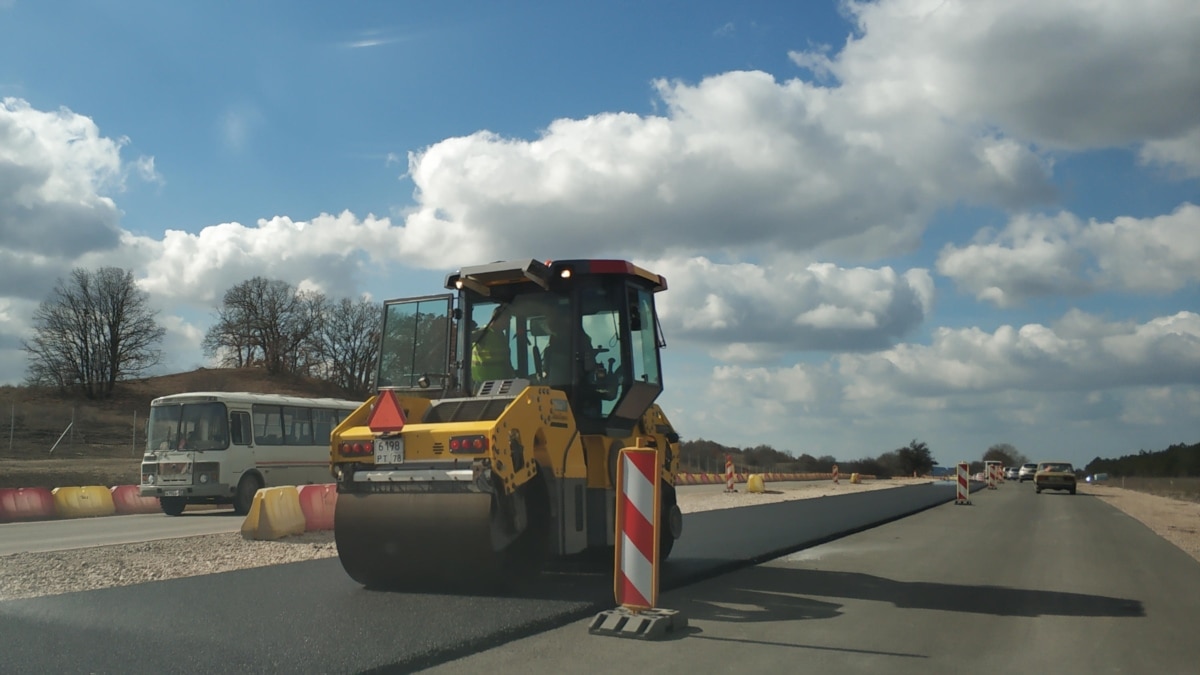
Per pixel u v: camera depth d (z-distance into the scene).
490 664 6.31
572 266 10.85
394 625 7.22
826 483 58.50
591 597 8.70
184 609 7.87
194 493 23.39
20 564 11.67
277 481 25.59
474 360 11.09
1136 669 6.58
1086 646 7.28
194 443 24.03
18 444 50.03
